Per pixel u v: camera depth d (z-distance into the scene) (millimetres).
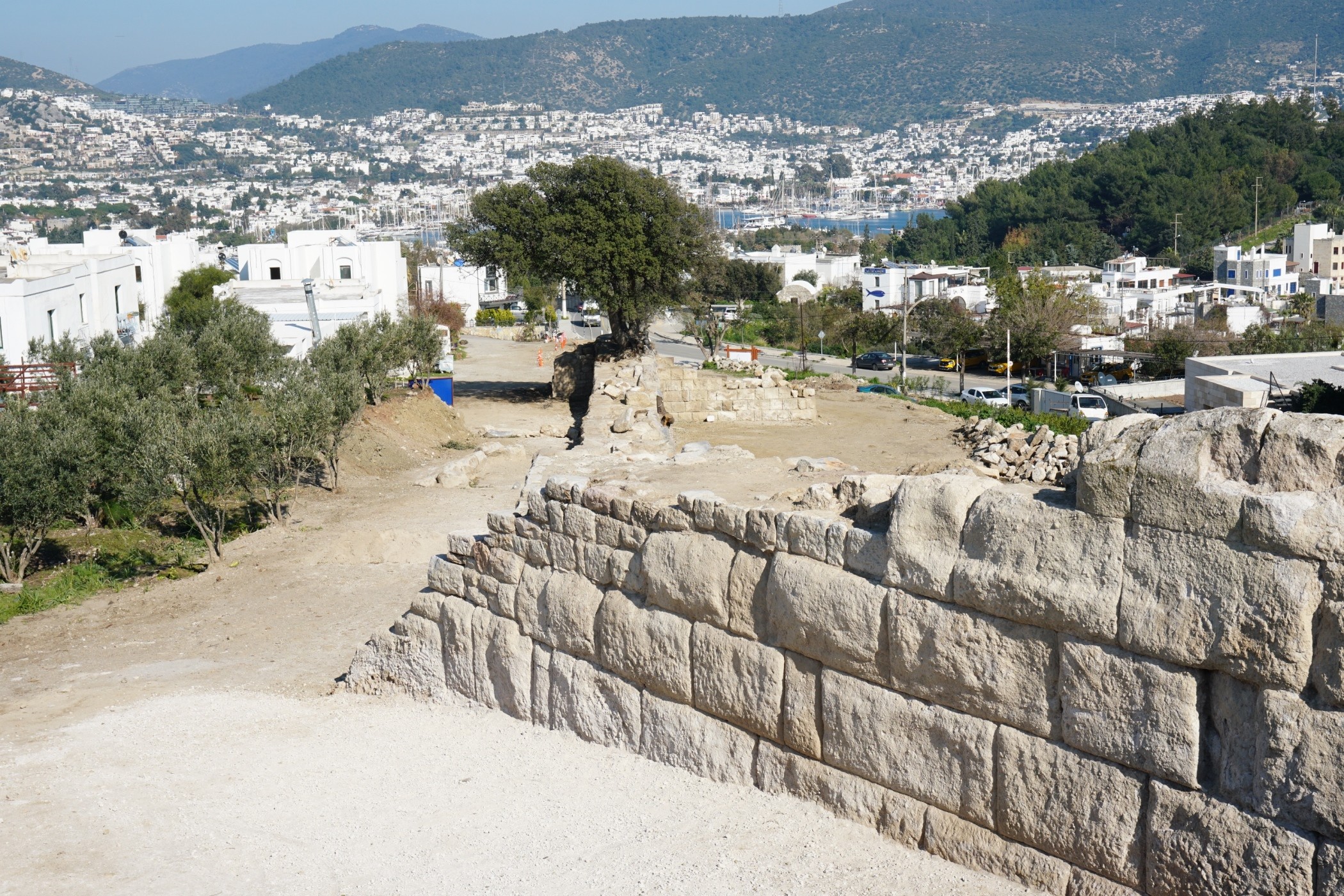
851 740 7012
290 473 23781
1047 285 90938
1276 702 5152
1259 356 55312
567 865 7289
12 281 39656
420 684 10953
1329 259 136875
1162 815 5570
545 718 9438
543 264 43156
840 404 41250
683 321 93250
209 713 11602
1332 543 4957
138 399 26000
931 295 111562
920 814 6660
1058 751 5996
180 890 7414
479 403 43906
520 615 9609
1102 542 5754
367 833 8141
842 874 6602
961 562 6352
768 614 7441
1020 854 6184
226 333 34500
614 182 42938
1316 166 179250
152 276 64688
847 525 7016
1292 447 5215
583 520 8945
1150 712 5598
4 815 8875
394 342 37906
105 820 8664
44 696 13242
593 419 27422
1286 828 5121
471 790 8625
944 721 6492
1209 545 5363
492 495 25312
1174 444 5527
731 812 7496
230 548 21250
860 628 6855
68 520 24078
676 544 8102
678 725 8219
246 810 8727
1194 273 145625
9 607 18281
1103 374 78562
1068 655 5895
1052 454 19406
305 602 17188
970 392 59281
